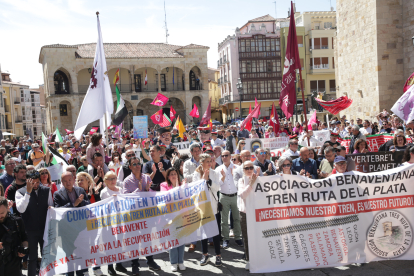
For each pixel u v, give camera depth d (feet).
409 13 74.02
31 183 21.24
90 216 21.80
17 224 18.97
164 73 204.33
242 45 199.41
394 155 27.61
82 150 48.75
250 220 21.66
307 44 197.16
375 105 78.02
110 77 194.90
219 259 23.49
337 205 22.12
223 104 222.28
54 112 180.24
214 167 27.78
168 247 22.74
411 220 22.39
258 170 21.91
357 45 83.97
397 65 76.43
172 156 35.58
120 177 27.99
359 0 81.97
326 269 21.68
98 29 37.68
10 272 18.49
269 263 21.48
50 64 179.22
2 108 184.55
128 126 196.54
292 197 21.99
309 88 197.16
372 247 22.00
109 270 23.04
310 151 30.32
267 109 203.21
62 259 21.08
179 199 23.38
